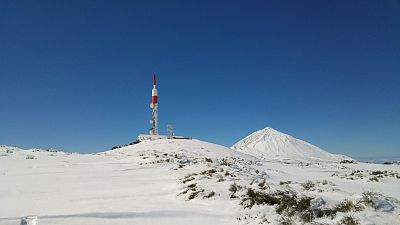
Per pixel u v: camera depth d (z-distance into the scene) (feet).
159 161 86.28
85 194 45.21
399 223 27.81
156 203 39.11
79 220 31.24
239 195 38.88
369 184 59.11
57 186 51.98
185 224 30.35
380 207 31.42
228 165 74.13
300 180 62.64
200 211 34.88
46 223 30.07
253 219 31.14
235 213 33.32
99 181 57.00
